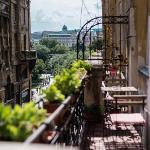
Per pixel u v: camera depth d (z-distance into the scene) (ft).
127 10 51.42
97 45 115.03
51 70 424.46
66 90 21.54
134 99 34.17
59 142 16.14
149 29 33.86
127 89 39.78
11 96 124.16
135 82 43.06
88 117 39.24
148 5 35.47
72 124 21.75
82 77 30.58
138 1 41.16
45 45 544.62
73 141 21.97
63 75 22.25
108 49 99.09
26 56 139.23
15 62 128.67
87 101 39.75
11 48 123.65
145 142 31.71
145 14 37.70
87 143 32.40
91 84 39.75
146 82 33.09
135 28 43.86
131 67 46.88
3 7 114.21
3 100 111.86
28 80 151.94
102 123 39.27
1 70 110.83
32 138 10.76
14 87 126.62
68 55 407.44
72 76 22.58
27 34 149.07
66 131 18.72
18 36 132.67
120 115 32.58
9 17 121.39
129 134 35.96
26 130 11.27
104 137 34.76
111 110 42.75
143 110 34.17
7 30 119.85
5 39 117.80
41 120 12.85
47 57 484.74
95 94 39.65
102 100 39.65
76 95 23.67
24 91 144.56
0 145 9.22
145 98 33.14
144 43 37.88
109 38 102.27
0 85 109.91
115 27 85.20
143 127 33.17
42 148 9.49
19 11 132.87
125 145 32.73
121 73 62.28
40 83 358.43
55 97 18.49
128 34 50.21
